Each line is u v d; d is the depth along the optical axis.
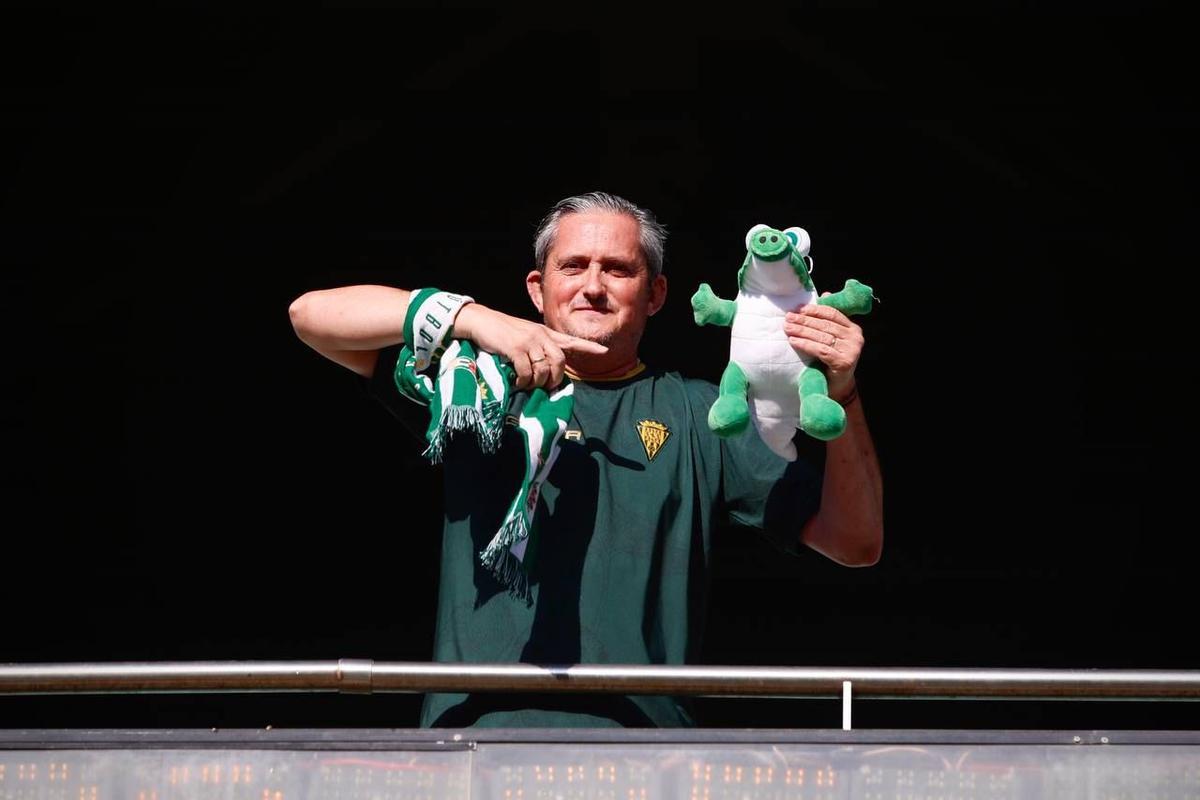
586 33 24.05
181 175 24.78
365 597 26.14
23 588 25.53
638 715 8.67
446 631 8.59
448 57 24.05
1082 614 25.78
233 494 26.03
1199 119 24.22
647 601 8.64
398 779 7.97
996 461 26.03
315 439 26.11
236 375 25.88
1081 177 24.91
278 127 24.53
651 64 24.06
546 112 24.72
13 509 25.56
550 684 8.05
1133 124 24.41
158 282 25.41
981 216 25.41
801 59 24.11
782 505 9.13
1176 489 25.64
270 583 26.00
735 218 25.09
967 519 26.00
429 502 26.27
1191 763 8.00
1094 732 8.05
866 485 9.02
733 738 8.02
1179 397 25.62
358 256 25.89
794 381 8.49
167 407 25.78
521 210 25.67
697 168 24.84
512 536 8.09
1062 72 24.09
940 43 23.94
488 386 8.27
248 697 24.36
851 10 23.58
